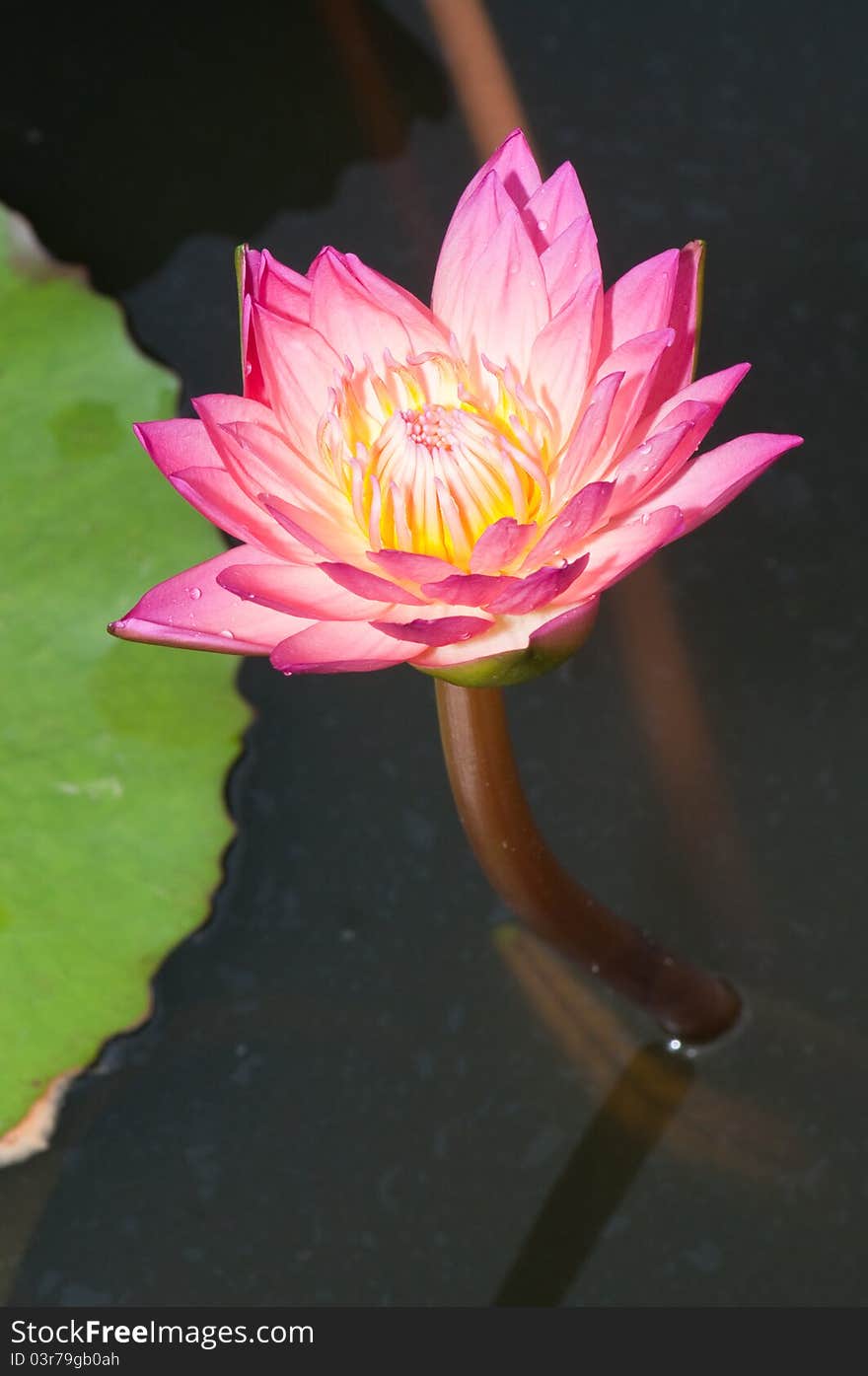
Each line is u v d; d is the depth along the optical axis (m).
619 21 0.89
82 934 0.76
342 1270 0.76
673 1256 0.76
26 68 0.90
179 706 0.78
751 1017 0.78
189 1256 0.76
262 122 0.89
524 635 0.70
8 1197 0.76
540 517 0.71
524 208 0.72
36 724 0.78
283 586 0.70
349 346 0.72
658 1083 0.77
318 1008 0.78
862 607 0.81
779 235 0.85
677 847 0.79
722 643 0.81
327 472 0.71
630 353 0.70
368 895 0.79
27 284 0.82
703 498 0.70
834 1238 0.76
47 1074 0.75
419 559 0.69
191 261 0.87
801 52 0.88
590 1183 0.76
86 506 0.80
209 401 0.71
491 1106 0.77
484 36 0.86
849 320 0.84
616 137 0.87
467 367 0.72
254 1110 0.77
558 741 0.80
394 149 0.89
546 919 0.75
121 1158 0.77
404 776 0.80
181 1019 0.78
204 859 0.77
